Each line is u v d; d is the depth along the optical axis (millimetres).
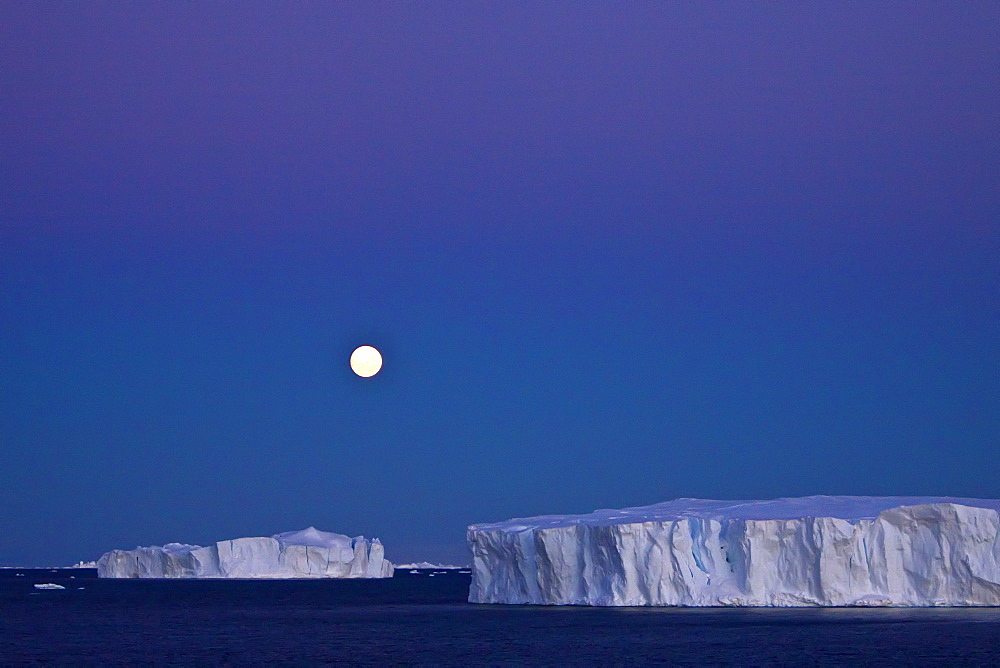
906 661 181125
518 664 189125
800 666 179250
